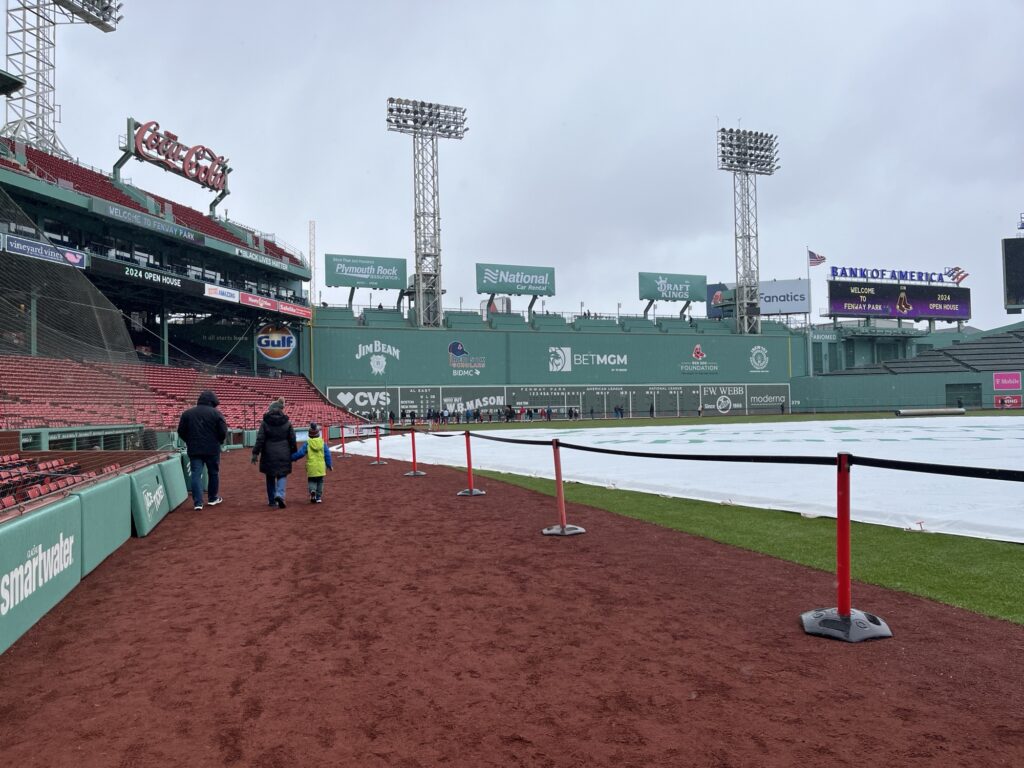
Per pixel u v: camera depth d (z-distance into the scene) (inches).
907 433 1091.3
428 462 784.3
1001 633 173.0
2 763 115.8
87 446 572.4
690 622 189.2
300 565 270.8
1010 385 2484.0
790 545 285.9
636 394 2447.1
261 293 1772.9
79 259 1096.8
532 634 181.8
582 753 116.7
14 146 1162.0
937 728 123.1
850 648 166.1
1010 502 356.2
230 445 1099.9
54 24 1519.4
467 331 2203.5
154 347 1624.0
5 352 461.1
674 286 2743.6
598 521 356.8
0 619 170.6
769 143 2615.7
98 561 270.4
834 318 3016.7
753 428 1347.2
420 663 162.1
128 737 125.6
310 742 122.7
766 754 114.9
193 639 182.2
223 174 1795.0
